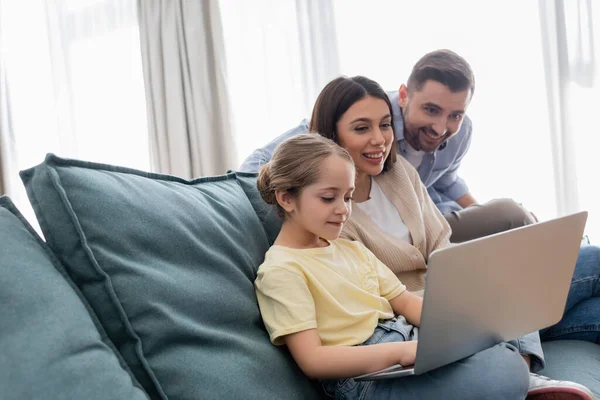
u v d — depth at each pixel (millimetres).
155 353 781
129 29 3180
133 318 782
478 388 891
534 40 2510
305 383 965
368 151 1375
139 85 3195
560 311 1104
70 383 670
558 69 2445
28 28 3355
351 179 1089
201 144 2953
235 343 877
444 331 868
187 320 831
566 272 1059
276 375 901
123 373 729
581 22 2418
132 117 3229
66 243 794
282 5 2883
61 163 836
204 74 2930
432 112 1790
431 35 2650
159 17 2980
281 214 1154
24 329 689
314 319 995
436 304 834
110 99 3254
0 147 3336
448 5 2615
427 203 1571
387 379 942
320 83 2836
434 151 1942
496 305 941
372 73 2756
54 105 3363
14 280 716
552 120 2469
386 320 1125
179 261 891
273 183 1108
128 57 3199
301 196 1083
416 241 1449
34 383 661
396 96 1961
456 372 915
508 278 935
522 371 940
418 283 1402
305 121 1903
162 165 3041
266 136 2986
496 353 963
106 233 809
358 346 978
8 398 654
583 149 2467
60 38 3293
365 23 2750
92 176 854
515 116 2570
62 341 694
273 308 1002
